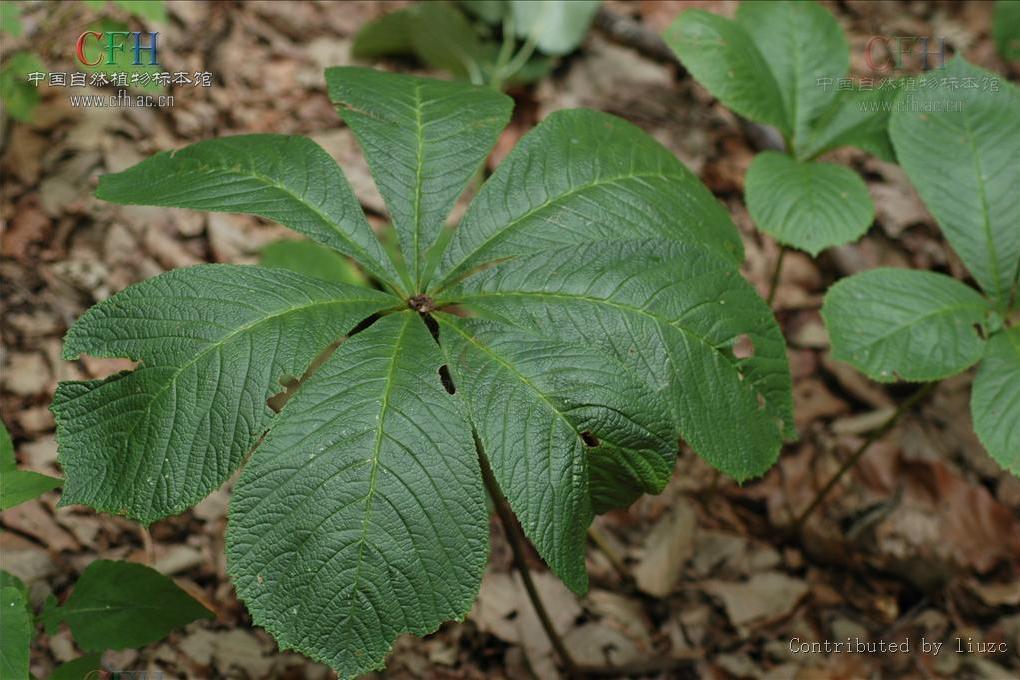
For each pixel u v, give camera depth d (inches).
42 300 65.2
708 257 45.0
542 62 82.4
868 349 49.5
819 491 62.4
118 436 41.7
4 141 71.6
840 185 53.1
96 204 69.7
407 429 41.6
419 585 41.0
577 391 42.5
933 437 63.9
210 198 44.6
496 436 42.0
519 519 41.7
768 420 44.6
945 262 71.6
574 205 45.3
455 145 46.3
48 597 46.8
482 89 47.9
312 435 41.4
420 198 45.6
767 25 56.3
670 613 57.8
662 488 42.9
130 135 74.3
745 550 60.5
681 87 84.8
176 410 41.7
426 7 75.2
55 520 57.3
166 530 57.9
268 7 85.8
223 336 42.3
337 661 40.7
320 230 44.7
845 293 50.3
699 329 44.1
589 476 42.4
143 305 42.5
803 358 69.1
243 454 41.6
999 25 66.8
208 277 43.0
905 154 52.3
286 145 46.1
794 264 73.6
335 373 42.2
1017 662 56.2
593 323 43.6
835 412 66.5
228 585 56.9
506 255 44.6
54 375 61.9
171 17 81.7
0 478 44.4
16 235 67.7
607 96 84.0
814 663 56.4
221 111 78.4
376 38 80.9
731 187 77.9
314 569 40.8
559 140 46.2
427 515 41.2
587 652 56.2
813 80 55.8
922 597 58.3
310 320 42.9
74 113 74.1
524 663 56.1
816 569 60.0
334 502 41.0
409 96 47.2
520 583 57.7
